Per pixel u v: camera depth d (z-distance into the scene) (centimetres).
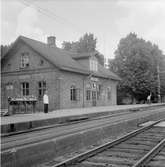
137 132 1261
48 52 3003
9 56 3086
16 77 3019
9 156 644
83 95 3166
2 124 1282
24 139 1105
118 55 5331
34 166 719
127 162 718
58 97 2695
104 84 3716
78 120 1869
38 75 2845
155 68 5281
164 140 987
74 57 3450
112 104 3953
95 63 3534
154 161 727
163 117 2245
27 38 3052
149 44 5475
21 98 2247
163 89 5506
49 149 788
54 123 1658
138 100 5350
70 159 709
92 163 712
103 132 1147
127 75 4984
